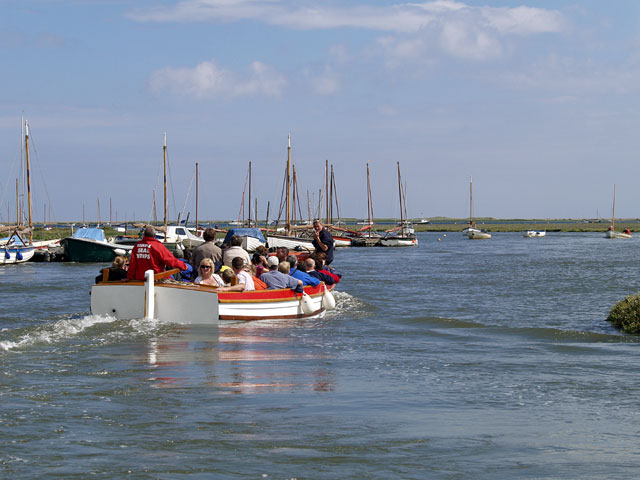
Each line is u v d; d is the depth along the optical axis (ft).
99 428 22.86
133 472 18.67
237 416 24.64
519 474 18.98
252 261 62.23
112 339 42.86
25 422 23.49
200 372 32.96
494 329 52.19
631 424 24.49
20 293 84.58
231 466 19.22
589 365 36.83
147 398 27.27
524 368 35.81
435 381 31.99
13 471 18.66
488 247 278.26
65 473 18.54
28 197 187.11
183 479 18.17
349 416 24.95
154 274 49.26
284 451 20.66
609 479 18.66
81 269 144.66
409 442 21.84
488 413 25.93
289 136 240.53
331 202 327.26
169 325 48.80
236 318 50.90
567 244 309.22
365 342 44.78
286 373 33.19
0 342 40.78
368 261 173.27
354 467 19.35
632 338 47.83
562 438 22.62
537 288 92.63
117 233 325.83
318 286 61.16
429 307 69.46
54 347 39.75
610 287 93.76
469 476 18.78
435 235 523.70
